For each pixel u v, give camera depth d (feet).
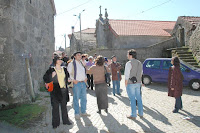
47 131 14.05
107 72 18.19
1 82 18.76
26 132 13.71
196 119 16.48
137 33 71.77
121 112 18.69
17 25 20.21
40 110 18.38
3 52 18.76
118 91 27.25
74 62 16.72
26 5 23.07
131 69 16.44
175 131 13.98
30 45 24.40
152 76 34.09
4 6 18.70
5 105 18.72
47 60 34.45
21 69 20.67
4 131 13.39
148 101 23.20
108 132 13.89
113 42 74.84
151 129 14.38
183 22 57.11
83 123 15.74
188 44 54.03
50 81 14.49
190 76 29.96
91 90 31.48
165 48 61.77
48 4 35.37
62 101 15.16
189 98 24.54
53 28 40.27
